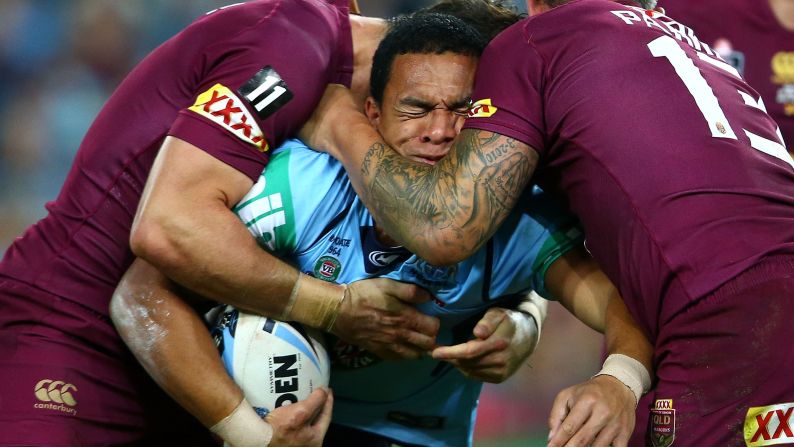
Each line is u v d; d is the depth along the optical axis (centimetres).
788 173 1050
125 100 1179
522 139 1035
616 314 1083
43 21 3597
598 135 1028
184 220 1020
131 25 3678
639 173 1008
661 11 1355
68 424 1105
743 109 1078
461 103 1105
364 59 1204
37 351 1122
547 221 1134
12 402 1098
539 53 1070
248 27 1135
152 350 1058
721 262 968
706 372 966
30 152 3375
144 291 1073
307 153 1105
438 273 1105
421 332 1105
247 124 1066
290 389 1067
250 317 1076
